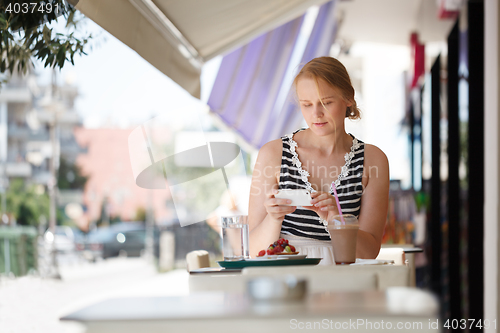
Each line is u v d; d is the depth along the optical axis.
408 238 5.41
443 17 3.81
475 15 3.07
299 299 0.81
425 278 4.47
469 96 3.05
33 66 2.25
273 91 5.19
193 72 3.11
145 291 7.49
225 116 4.45
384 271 1.20
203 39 2.98
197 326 0.69
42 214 19.36
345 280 1.09
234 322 0.69
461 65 3.24
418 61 5.14
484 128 2.97
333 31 5.61
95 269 12.54
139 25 2.28
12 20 2.01
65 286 8.57
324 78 1.81
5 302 6.67
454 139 3.56
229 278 1.17
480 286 2.97
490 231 2.81
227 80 4.29
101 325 0.71
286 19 3.24
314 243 1.80
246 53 4.32
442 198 3.88
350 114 2.03
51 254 10.29
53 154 15.15
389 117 6.03
